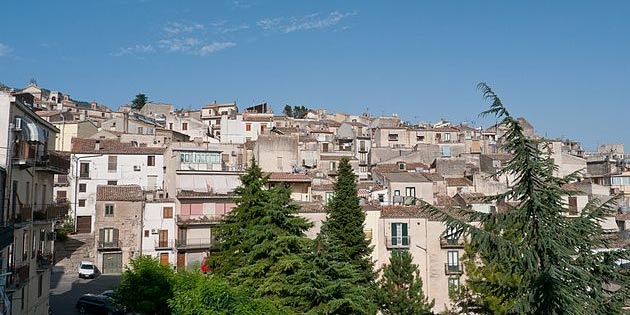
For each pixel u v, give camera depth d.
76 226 71.00
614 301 15.18
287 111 179.12
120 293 30.66
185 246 58.53
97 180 72.88
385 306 36.31
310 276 25.52
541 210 15.32
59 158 36.41
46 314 37.56
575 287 15.05
